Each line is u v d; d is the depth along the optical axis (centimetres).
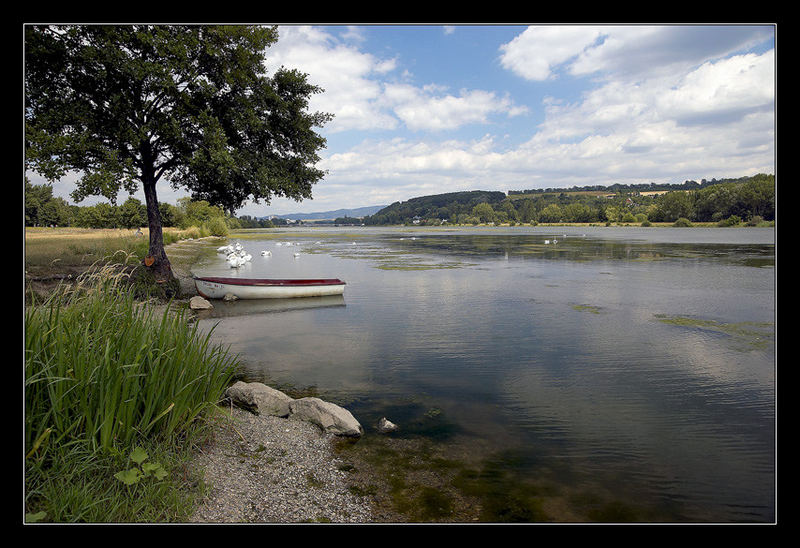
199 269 3344
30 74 1576
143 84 1758
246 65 1911
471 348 1245
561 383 964
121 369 481
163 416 542
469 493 534
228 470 544
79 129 1644
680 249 4906
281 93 2194
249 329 1488
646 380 980
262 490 514
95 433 455
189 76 1755
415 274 3041
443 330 1470
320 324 1566
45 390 470
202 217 10281
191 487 488
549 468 603
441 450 651
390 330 1473
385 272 3173
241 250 4525
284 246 6612
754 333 1388
